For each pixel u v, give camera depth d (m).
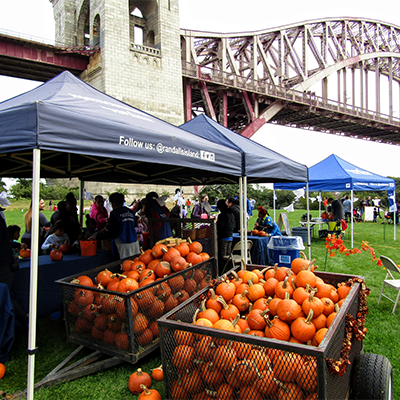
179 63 35.22
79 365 3.26
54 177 7.10
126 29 31.53
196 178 8.04
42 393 2.91
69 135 2.51
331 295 2.69
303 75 49.12
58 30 41.19
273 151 6.77
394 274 7.39
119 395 2.89
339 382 2.04
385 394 2.33
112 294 3.07
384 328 4.40
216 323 2.26
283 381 1.82
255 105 42.62
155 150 3.26
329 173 12.04
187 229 4.87
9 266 3.82
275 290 2.73
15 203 28.70
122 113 3.59
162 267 3.59
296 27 49.94
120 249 4.78
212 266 4.40
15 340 3.98
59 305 4.57
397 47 73.50
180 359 2.06
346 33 60.16
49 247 5.46
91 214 7.19
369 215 17.44
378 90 64.75
